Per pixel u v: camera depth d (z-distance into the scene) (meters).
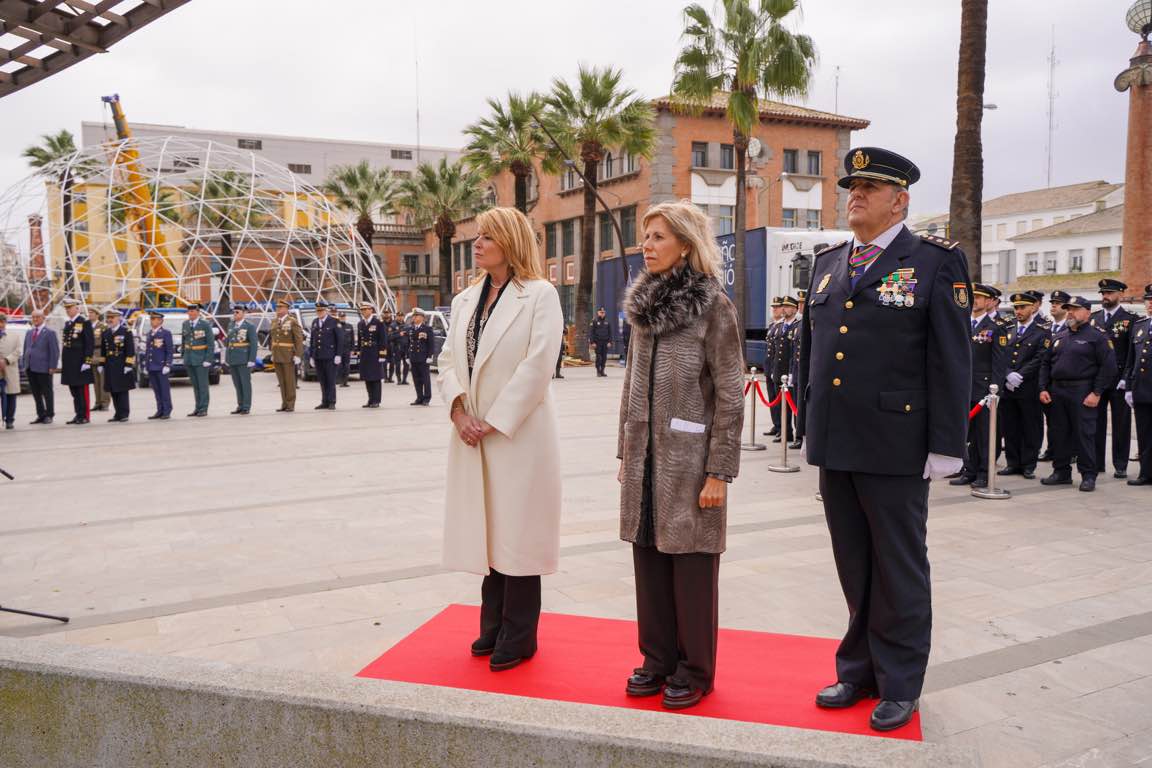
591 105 26.48
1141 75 18.09
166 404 13.64
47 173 34.22
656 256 2.96
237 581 4.75
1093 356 7.29
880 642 2.96
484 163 28.73
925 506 2.98
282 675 1.99
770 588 4.50
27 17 3.95
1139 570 4.83
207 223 40.19
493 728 1.76
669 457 2.90
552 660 3.44
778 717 2.90
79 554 5.36
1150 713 3.08
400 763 1.83
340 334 14.89
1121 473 7.98
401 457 9.34
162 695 1.98
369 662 3.55
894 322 2.92
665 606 3.05
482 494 3.38
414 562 5.11
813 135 34.44
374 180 40.19
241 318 14.17
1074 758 2.76
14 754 2.10
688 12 21.14
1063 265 46.62
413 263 52.50
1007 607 4.21
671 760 1.65
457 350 3.51
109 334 13.17
